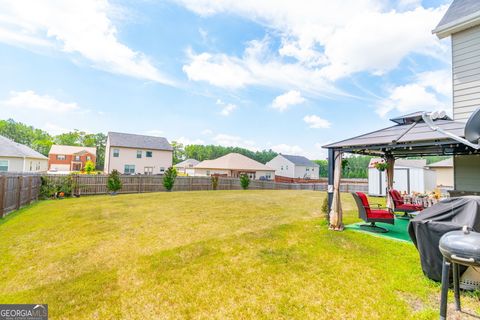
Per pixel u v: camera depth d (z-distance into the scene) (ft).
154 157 97.25
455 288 9.15
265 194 55.21
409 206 26.43
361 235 18.99
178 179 63.87
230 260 14.35
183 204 36.22
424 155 27.81
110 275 12.53
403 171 52.90
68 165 130.11
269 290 10.94
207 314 9.27
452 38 21.57
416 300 9.89
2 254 15.47
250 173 107.04
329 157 22.08
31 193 36.94
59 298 10.41
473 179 20.70
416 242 11.75
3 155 63.26
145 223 23.57
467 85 20.47
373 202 39.63
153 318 9.06
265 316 9.11
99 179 51.96
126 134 97.60
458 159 21.68
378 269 12.78
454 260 7.71
